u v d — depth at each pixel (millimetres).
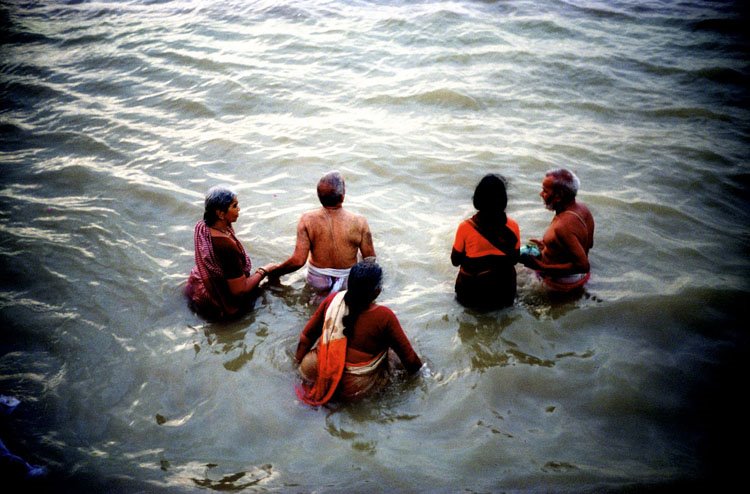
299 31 10633
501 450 3436
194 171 6766
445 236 5605
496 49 9602
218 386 3969
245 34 10625
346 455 3441
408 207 6066
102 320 4625
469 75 8828
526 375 3992
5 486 3252
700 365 4027
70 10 12562
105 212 6059
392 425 3648
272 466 3385
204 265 4422
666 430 3551
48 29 11539
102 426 3680
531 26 10469
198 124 7844
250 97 8406
